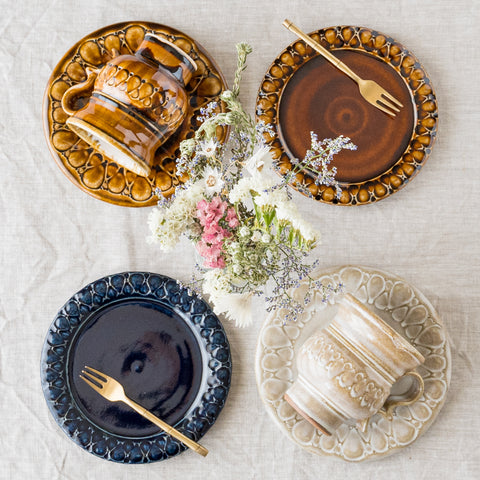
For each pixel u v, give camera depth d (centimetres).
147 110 77
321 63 86
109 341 88
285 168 86
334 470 90
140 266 90
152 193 86
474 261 89
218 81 86
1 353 91
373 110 87
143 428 87
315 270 88
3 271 91
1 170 91
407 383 87
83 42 84
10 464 91
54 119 85
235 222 65
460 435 89
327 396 78
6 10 90
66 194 91
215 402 86
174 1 90
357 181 86
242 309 69
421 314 86
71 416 86
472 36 89
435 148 90
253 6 89
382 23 89
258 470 91
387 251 90
